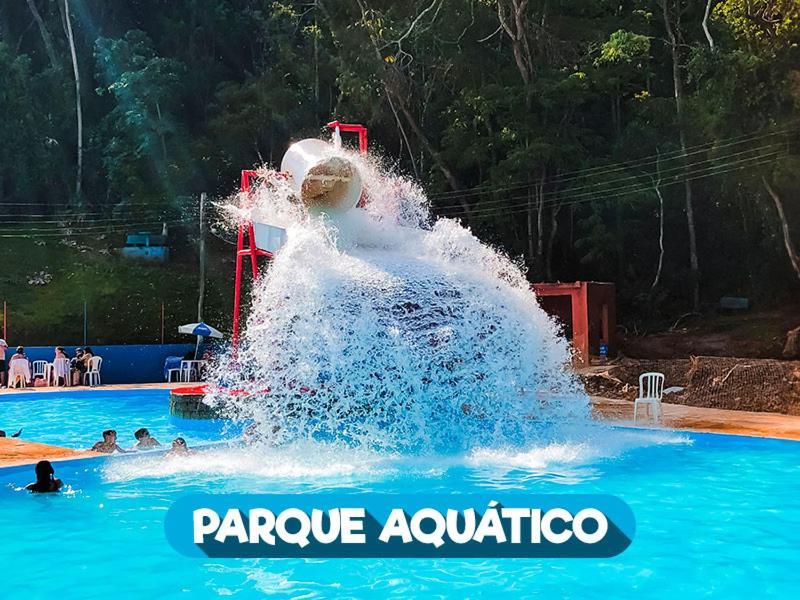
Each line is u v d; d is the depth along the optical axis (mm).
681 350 24422
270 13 38500
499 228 30844
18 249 32469
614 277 30438
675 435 10930
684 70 30938
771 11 24266
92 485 7961
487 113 29266
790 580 5055
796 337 22078
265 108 35844
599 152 31828
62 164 37281
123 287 30609
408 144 31844
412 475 8398
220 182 36812
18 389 19125
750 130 25859
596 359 18641
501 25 29625
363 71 31625
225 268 33375
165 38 39562
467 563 5418
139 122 35000
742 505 7074
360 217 11227
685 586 4945
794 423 11711
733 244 29828
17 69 36094
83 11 39906
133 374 22656
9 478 8180
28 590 4930
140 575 5211
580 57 30672
